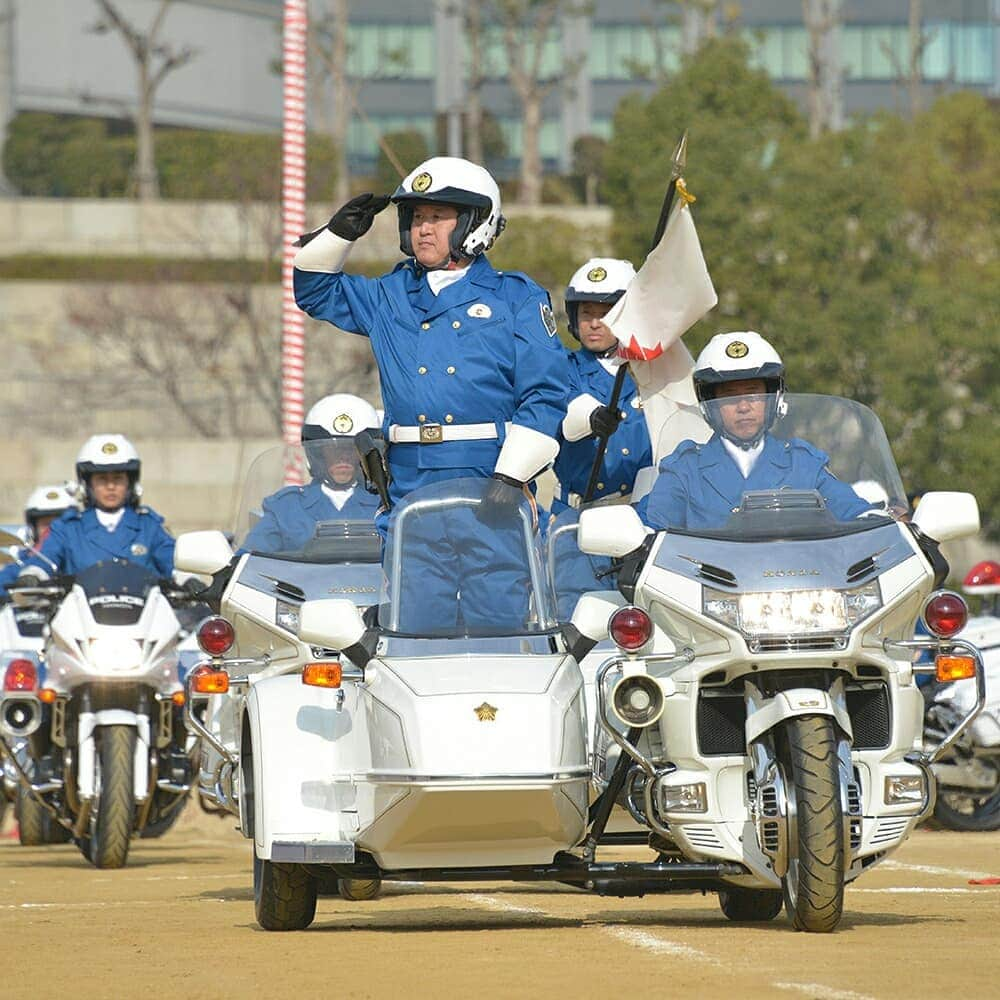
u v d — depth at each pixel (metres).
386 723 23.56
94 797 39.50
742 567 23.73
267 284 128.25
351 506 29.64
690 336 103.00
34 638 45.12
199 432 127.75
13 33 187.38
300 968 21.33
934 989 18.91
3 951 23.67
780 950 22.03
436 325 26.95
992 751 46.34
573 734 23.66
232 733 29.64
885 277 105.88
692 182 106.19
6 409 128.50
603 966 20.84
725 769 23.91
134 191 162.38
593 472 28.30
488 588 24.77
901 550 23.97
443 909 28.41
